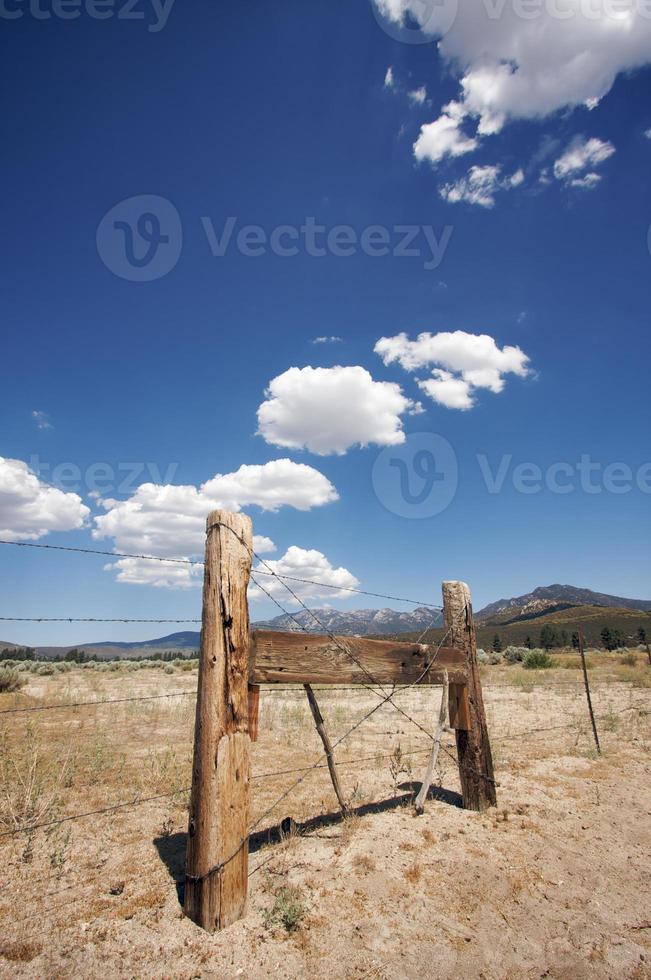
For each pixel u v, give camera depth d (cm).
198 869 370
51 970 317
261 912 384
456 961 341
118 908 386
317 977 321
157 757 807
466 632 650
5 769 675
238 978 317
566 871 463
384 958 341
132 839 511
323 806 624
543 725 1111
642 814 596
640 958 349
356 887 424
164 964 326
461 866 464
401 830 540
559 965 340
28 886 417
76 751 802
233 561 408
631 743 937
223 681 389
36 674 2689
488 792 611
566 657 3266
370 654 543
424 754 893
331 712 1327
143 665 3400
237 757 390
